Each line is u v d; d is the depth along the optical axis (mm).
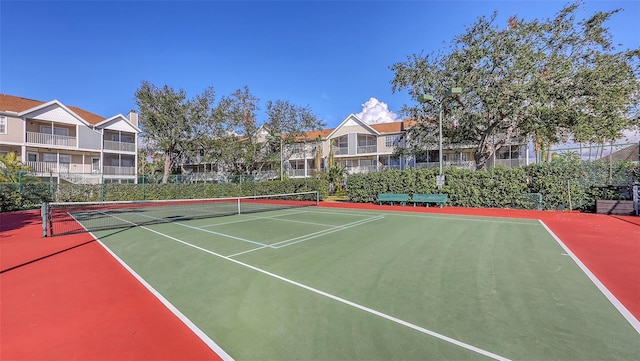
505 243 8438
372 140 41094
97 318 4004
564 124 18109
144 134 34375
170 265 6543
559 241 8516
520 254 7164
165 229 11625
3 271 6168
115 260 7012
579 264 6203
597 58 18469
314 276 5641
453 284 5117
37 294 4883
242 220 14289
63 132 31406
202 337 3461
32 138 27891
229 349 3199
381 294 4703
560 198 15766
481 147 22656
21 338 3498
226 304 4406
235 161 36344
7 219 15422
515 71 18000
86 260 7027
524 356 2979
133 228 11969
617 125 17875
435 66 21766
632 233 9492
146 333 3582
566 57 18984
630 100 19016
